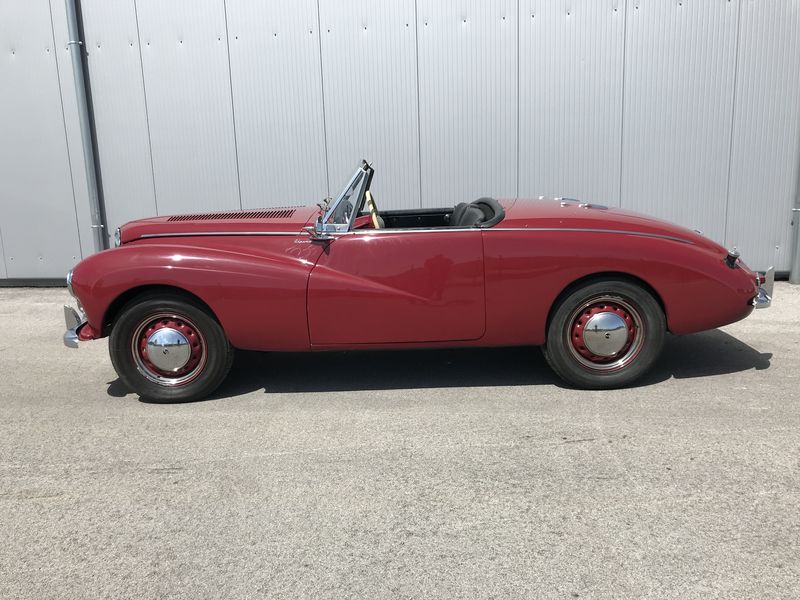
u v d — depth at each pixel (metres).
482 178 7.55
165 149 7.73
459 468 3.48
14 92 7.70
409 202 7.66
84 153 7.69
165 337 4.36
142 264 4.24
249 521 3.08
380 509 3.14
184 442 3.91
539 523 2.98
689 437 3.73
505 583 2.61
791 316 6.12
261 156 7.66
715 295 4.30
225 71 7.51
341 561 2.78
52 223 7.99
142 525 3.08
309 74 7.45
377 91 7.44
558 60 7.23
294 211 4.93
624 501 3.12
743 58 7.08
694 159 7.33
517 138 7.42
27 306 7.31
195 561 2.81
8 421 4.28
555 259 4.20
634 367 4.37
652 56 7.14
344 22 7.32
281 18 7.36
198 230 4.52
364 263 4.27
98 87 7.64
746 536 2.84
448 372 4.90
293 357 5.38
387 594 2.57
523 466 3.48
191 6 7.40
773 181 7.32
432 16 7.24
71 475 3.56
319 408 4.33
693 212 7.45
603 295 4.28
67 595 2.64
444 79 7.36
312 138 7.59
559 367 4.39
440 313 4.29
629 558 2.73
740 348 5.24
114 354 4.38
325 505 3.19
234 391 4.69
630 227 4.32
